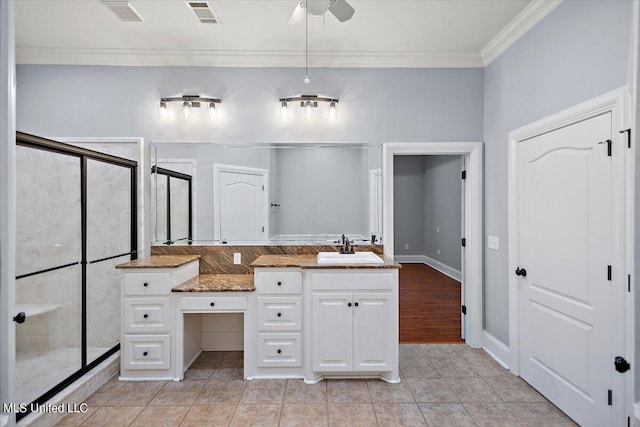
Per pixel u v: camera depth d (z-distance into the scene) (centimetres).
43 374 246
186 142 321
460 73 329
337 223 328
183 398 242
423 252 831
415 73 328
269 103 326
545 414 222
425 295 527
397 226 835
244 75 325
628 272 173
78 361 260
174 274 268
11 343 126
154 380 266
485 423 213
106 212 303
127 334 267
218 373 279
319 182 328
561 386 222
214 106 321
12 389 126
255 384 260
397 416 221
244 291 265
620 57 179
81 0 238
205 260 324
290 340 268
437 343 340
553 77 230
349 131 329
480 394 246
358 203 329
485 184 325
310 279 261
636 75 94
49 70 315
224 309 267
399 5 247
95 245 293
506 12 255
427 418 218
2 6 121
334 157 328
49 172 256
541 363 243
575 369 210
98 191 295
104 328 300
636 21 95
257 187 327
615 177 180
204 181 324
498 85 301
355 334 261
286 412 225
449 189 672
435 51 319
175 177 323
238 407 230
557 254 225
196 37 291
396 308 263
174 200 324
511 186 276
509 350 281
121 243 316
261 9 251
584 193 202
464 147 327
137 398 241
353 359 261
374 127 329
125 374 267
